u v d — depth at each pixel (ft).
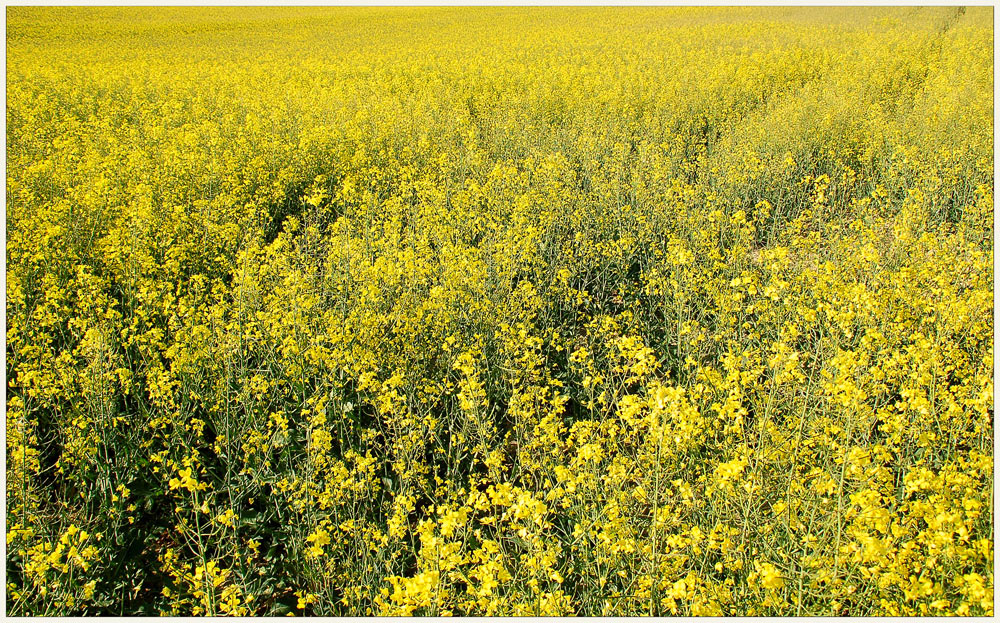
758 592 10.29
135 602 12.58
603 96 49.44
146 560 13.39
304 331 17.52
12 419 13.93
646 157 34.09
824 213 30.22
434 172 34.40
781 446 12.75
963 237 23.21
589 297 21.49
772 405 14.52
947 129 36.06
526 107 49.90
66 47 101.09
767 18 119.65
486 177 33.22
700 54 73.36
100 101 50.80
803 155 35.27
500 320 18.84
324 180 32.76
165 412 15.34
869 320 16.99
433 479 15.02
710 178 31.91
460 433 15.30
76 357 16.92
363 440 14.98
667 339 19.77
